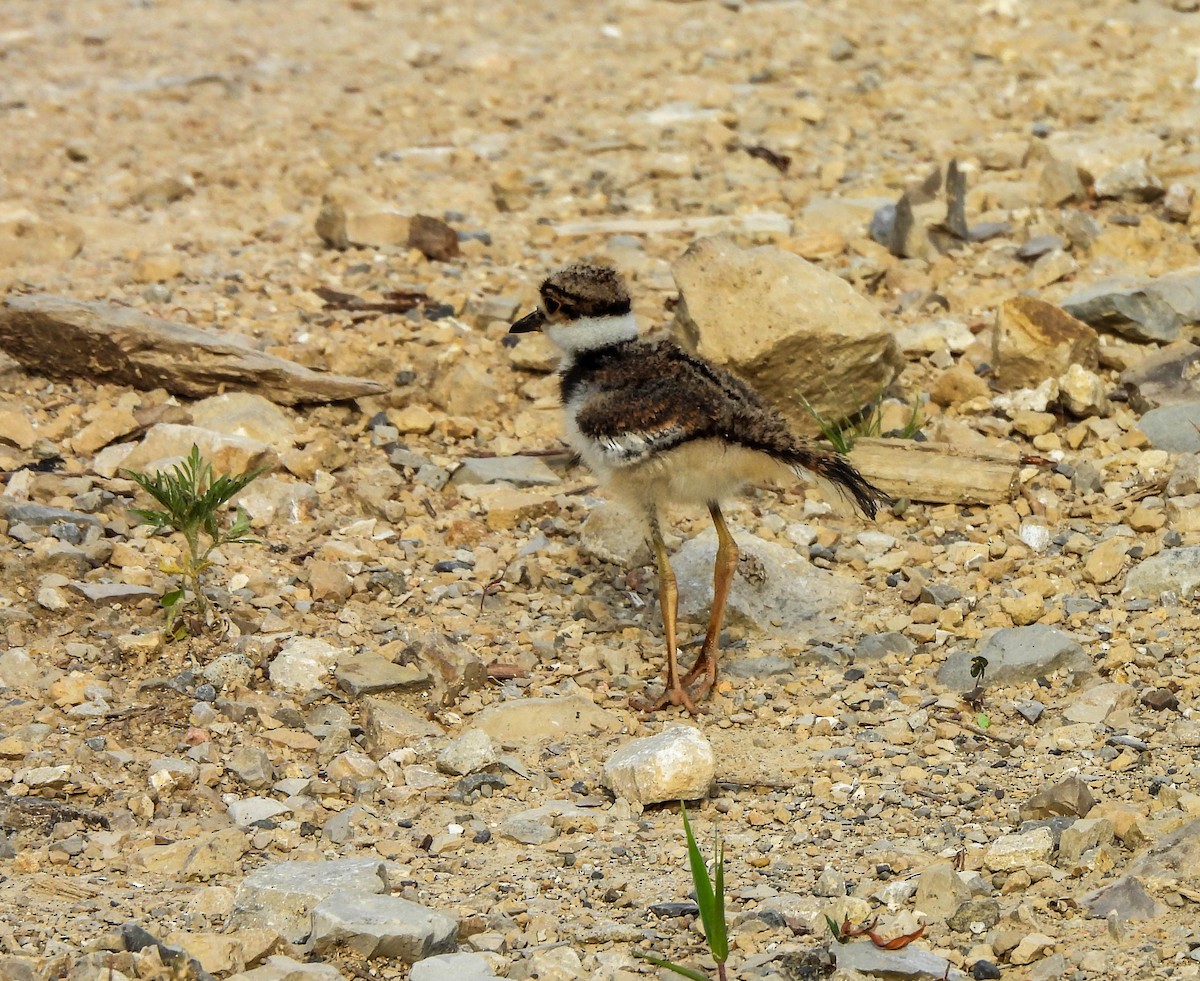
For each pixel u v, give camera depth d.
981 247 15.55
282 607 10.45
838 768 8.86
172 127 20.55
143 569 10.63
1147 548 10.91
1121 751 8.80
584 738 9.31
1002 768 8.78
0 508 11.07
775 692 9.80
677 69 22.25
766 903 7.42
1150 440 12.28
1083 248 15.39
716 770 8.95
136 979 6.70
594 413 9.68
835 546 11.41
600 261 15.44
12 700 9.31
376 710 9.34
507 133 19.97
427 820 8.48
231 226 16.89
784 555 11.04
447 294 14.70
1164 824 7.91
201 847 7.98
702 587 10.77
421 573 11.09
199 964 6.77
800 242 15.53
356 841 8.23
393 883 7.75
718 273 12.40
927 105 20.11
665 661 10.26
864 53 22.52
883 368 12.50
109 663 9.76
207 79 22.61
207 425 12.52
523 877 7.86
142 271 15.09
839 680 9.91
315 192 18.03
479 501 12.06
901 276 14.91
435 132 20.09
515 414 13.28
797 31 23.78
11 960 6.78
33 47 24.95
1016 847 7.70
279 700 9.52
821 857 7.96
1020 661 9.65
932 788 8.59
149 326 13.01
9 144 19.88
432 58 23.39
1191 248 15.27
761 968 6.86
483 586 10.95
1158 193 16.34
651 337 11.74
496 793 8.77
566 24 25.19
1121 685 9.40
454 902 7.61
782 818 8.40
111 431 12.38
